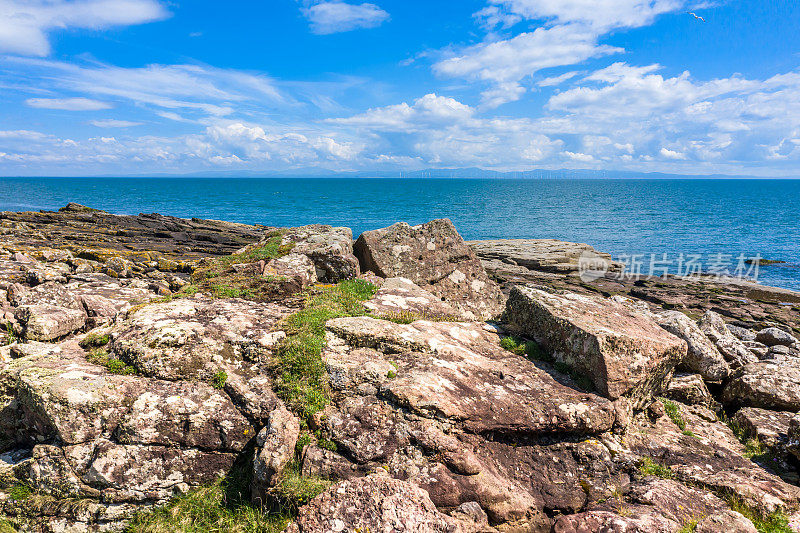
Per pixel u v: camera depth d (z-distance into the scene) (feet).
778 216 263.49
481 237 182.39
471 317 32.35
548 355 25.55
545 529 17.60
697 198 459.32
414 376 20.75
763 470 21.29
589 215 268.00
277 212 272.10
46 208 254.06
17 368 19.66
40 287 30.94
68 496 17.39
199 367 20.90
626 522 15.98
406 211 286.87
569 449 20.30
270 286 31.19
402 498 15.01
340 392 20.36
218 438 18.78
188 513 17.30
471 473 17.67
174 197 413.80
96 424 17.90
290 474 17.39
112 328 23.72
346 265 37.93
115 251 61.57
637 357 22.47
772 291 89.25
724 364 29.50
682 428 24.45
